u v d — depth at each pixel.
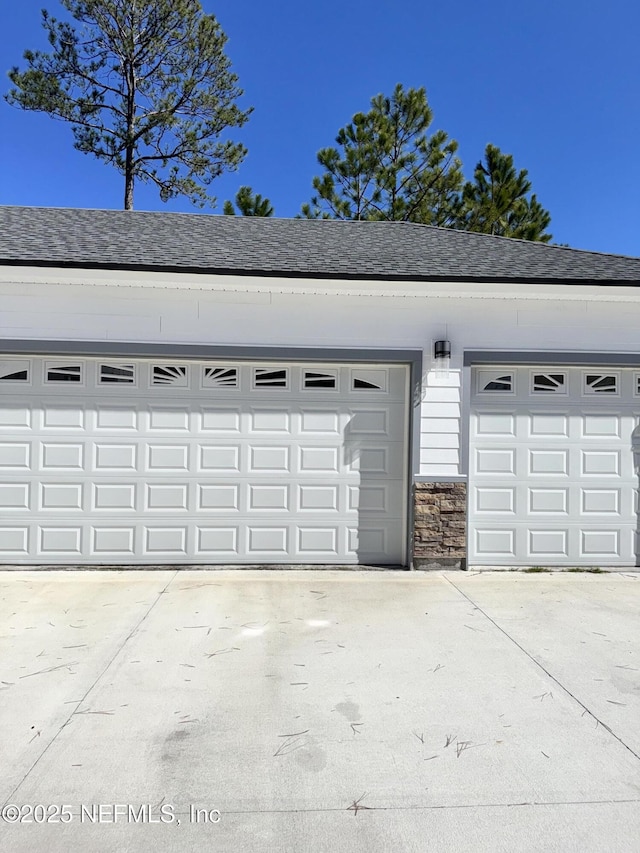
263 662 3.76
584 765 2.65
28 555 6.19
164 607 4.86
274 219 9.41
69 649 3.94
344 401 6.50
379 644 4.09
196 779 2.52
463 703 3.23
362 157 17.86
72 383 6.23
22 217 8.05
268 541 6.41
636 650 4.04
